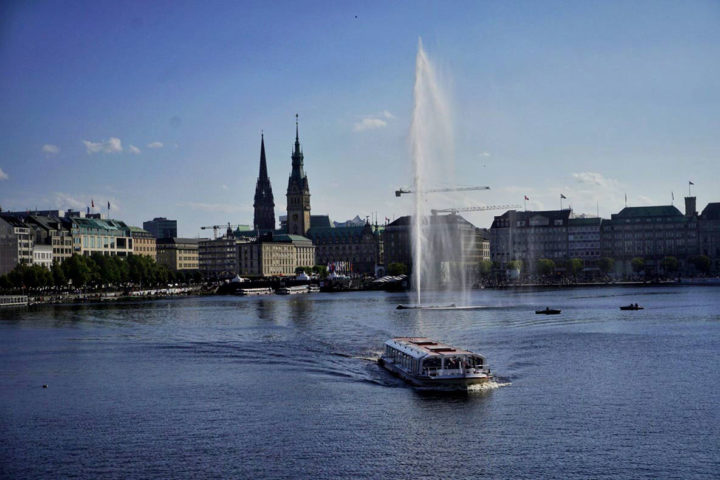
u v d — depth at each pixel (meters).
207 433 88.81
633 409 96.75
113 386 113.69
